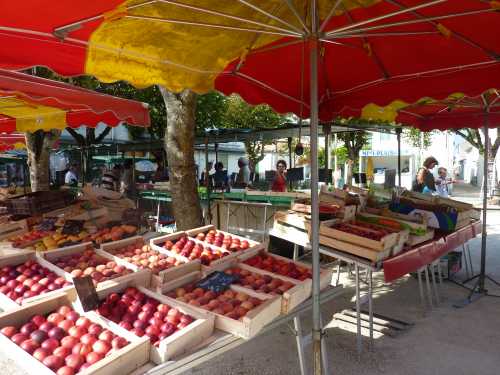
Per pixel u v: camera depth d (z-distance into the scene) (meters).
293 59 3.57
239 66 3.42
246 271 3.27
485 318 4.52
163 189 9.53
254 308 2.50
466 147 30.70
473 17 2.58
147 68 2.69
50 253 3.30
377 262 3.41
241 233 7.91
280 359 3.65
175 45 2.68
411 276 6.18
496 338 4.01
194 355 2.12
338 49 3.46
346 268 6.63
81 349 2.03
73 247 3.51
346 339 4.02
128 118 5.52
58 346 2.10
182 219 5.30
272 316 2.59
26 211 5.27
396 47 3.28
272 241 6.57
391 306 4.91
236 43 2.96
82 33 2.19
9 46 2.02
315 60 2.31
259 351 3.80
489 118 6.08
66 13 1.86
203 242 3.79
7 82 3.63
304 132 7.92
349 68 3.78
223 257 3.38
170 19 2.13
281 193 7.25
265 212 7.09
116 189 10.17
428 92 3.63
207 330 2.32
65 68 2.27
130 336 2.12
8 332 2.17
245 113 17.56
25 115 6.18
